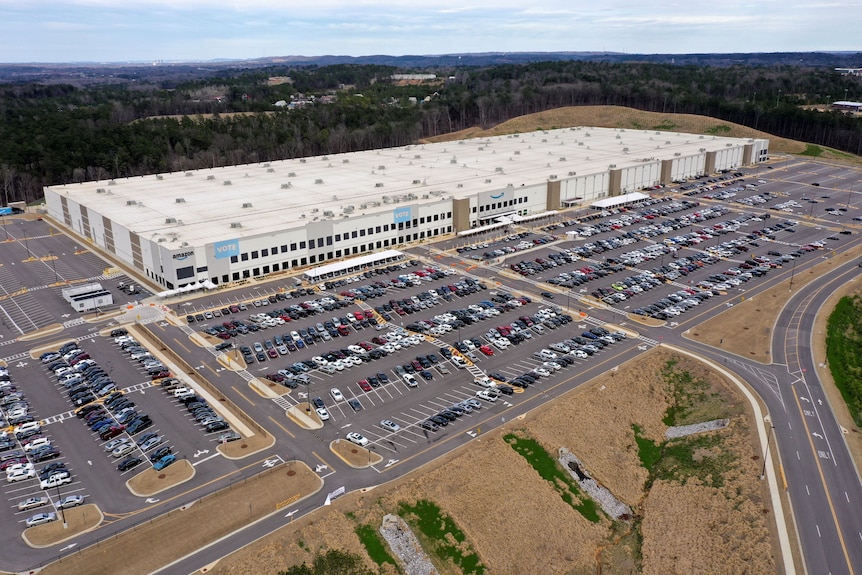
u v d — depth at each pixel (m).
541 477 83.12
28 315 129.12
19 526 71.06
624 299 134.12
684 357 110.06
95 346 115.00
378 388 100.12
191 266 137.38
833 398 98.25
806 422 92.25
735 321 124.12
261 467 80.50
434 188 195.00
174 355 110.25
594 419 94.12
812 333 118.94
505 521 76.56
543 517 78.31
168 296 136.50
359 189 195.88
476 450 84.25
